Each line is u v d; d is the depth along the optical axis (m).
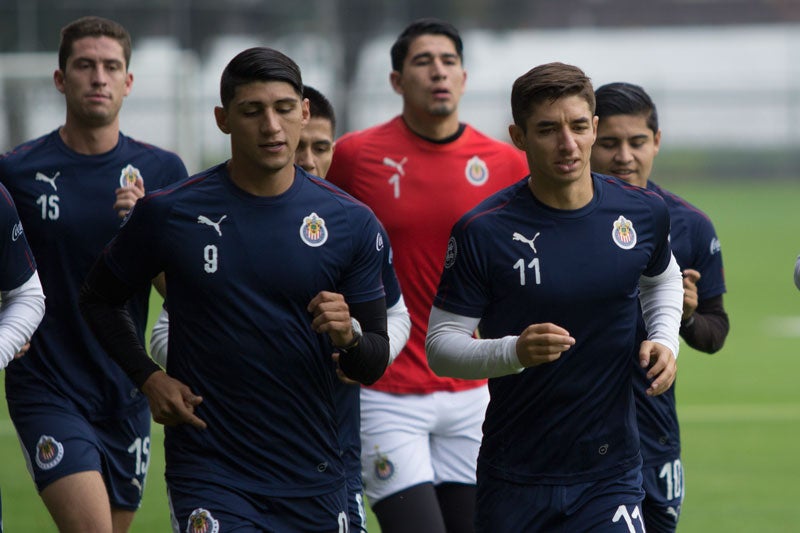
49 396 20.27
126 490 21.27
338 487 16.16
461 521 22.03
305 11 136.62
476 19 155.75
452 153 22.95
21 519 26.64
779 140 171.50
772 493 29.33
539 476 16.47
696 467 32.16
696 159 168.75
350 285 16.11
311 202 15.88
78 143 21.38
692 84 181.25
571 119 15.80
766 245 92.31
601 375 16.42
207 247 15.55
